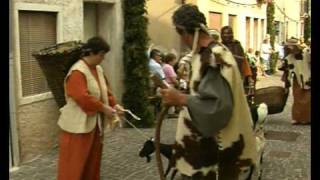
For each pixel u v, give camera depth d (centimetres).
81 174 580
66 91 574
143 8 1077
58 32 858
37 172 715
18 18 750
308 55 1142
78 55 713
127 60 1078
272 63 2670
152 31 1582
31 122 781
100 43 573
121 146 891
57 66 718
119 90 1080
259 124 617
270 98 1079
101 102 580
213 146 372
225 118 356
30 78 789
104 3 1030
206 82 357
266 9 2811
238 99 364
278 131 1069
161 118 399
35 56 729
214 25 1911
